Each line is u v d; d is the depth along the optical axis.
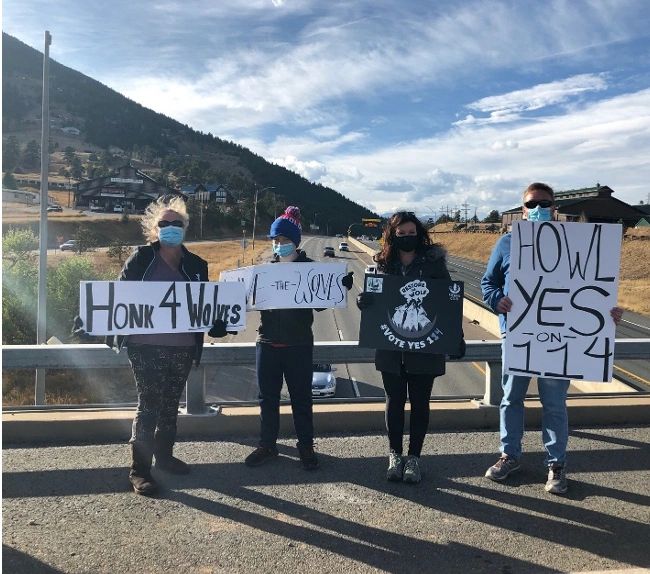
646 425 4.96
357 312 32.19
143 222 4.04
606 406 4.95
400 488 3.77
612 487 3.81
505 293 3.98
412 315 3.92
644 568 2.91
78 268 20.91
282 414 4.71
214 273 50.78
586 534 3.23
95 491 3.65
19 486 3.71
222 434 4.67
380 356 3.99
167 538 3.12
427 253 3.99
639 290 38.09
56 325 19.70
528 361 3.89
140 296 3.82
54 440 4.48
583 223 3.85
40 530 3.17
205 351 4.66
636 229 60.53
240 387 16.42
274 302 4.06
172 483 3.79
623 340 5.08
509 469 3.91
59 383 15.59
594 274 3.86
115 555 2.94
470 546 3.10
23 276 19.75
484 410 4.90
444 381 17.83
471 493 3.72
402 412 4.01
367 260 74.00
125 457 4.18
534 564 2.94
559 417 3.80
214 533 3.18
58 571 2.80
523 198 4.07
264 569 2.85
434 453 4.36
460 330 3.88
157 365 3.80
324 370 15.81
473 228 109.69
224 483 3.81
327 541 3.12
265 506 3.50
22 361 4.59
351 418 4.80
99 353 4.69
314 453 4.06
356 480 3.88
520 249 3.90
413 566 2.90
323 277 4.11
